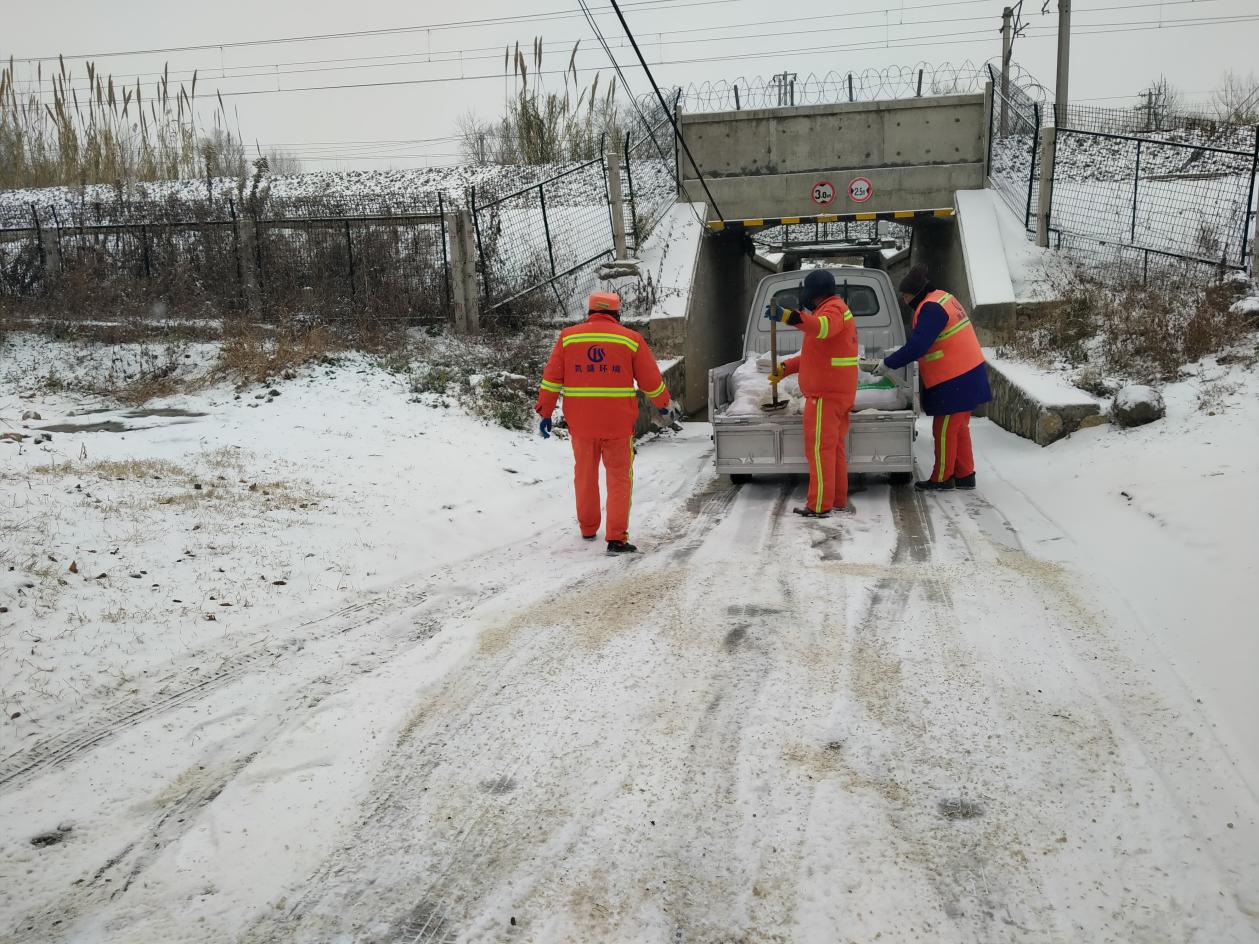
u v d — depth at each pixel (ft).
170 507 21.53
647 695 14.05
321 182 81.71
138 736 12.76
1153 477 23.25
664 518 25.45
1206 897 9.38
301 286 46.09
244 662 15.21
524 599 18.62
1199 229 43.27
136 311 43.70
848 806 11.02
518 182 73.00
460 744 12.73
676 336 47.55
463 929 9.13
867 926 9.08
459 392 35.70
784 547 21.90
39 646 14.69
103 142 74.49
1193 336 31.55
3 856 10.21
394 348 41.93
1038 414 30.17
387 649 16.11
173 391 35.68
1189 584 17.03
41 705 13.33
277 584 18.35
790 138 58.95
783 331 34.14
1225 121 68.13
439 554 21.58
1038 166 54.03
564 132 79.56
